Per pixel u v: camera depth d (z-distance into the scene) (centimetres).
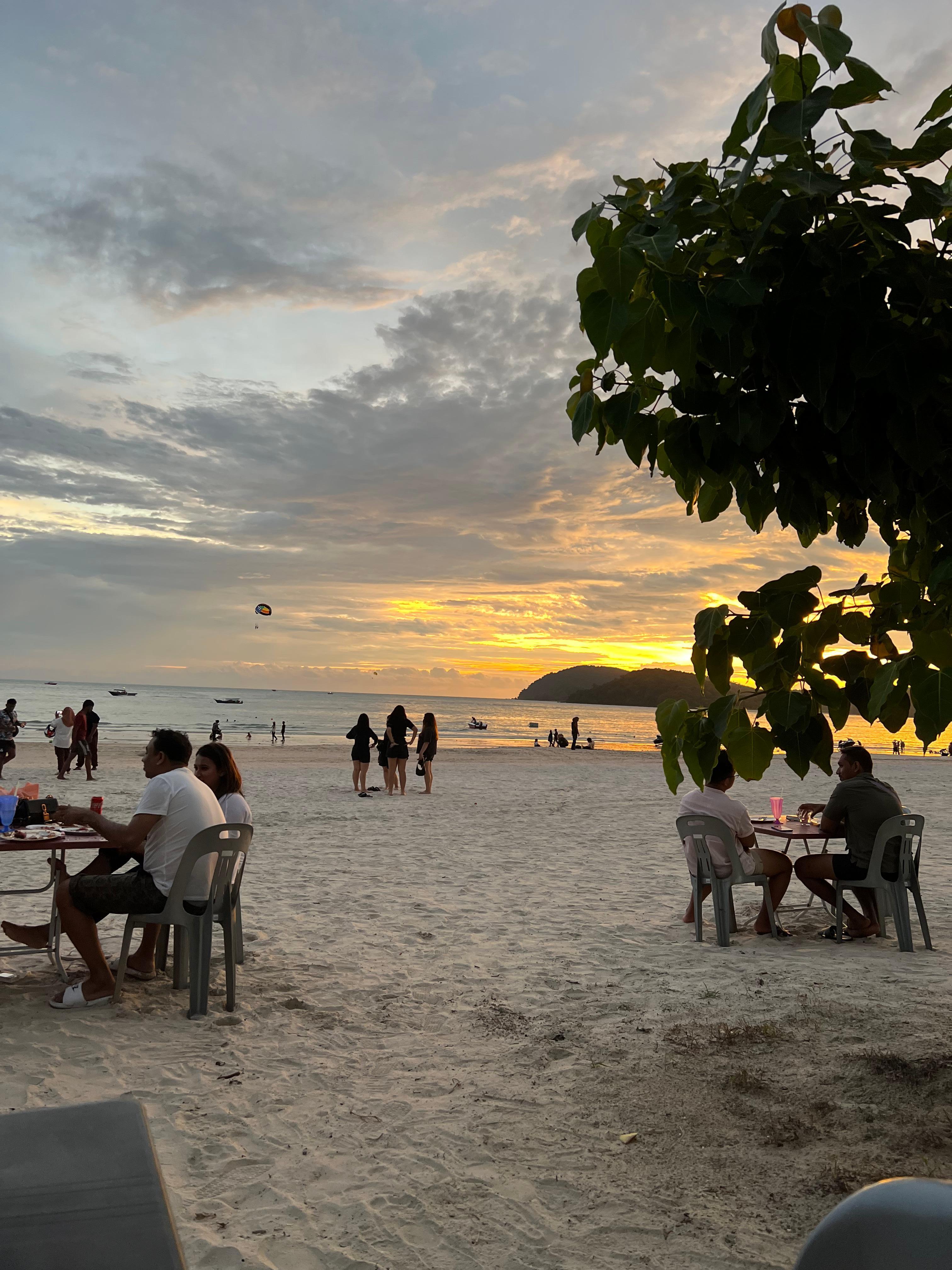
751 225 196
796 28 192
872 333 180
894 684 182
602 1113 379
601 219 204
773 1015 504
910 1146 342
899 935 655
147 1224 143
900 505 212
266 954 627
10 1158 154
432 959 623
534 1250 280
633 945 671
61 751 1992
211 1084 403
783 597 201
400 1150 345
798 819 777
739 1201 308
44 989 534
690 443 210
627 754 4322
